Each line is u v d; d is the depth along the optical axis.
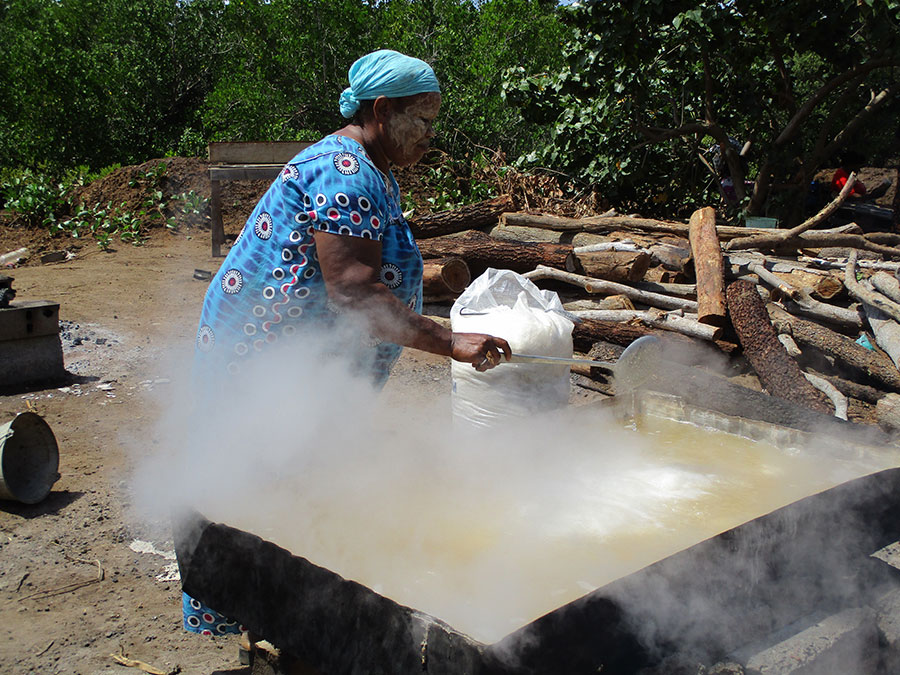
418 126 2.20
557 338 3.47
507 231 8.50
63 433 4.75
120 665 2.63
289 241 2.14
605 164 10.77
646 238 7.61
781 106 10.95
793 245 7.38
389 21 18.86
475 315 3.59
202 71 23.64
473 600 1.76
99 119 22.02
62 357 5.79
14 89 22.03
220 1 23.80
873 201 15.61
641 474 2.48
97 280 9.34
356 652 1.66
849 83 10.24
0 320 5.44
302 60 18.77
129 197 13.48
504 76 11.39
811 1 9.38
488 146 15.89
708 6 9.20
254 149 11.57
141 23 23.12
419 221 8.78
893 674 2.04
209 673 2.58
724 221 10.95
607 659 1.59
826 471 2.48
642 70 10.07
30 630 2.83
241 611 1.93
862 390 5.30
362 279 2.09
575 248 7.31
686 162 11.60
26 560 3.33
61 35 22.73
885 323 5.78
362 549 1.99
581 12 9.91
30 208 12.81
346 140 2.18
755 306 5.70
